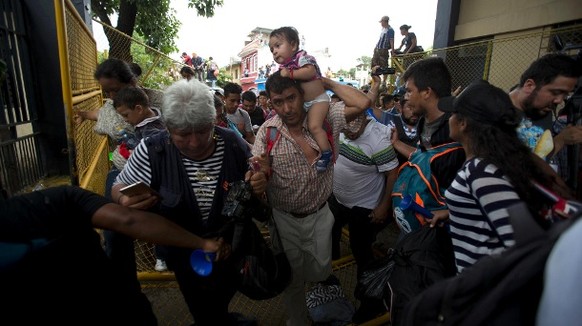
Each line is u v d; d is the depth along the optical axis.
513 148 1.17
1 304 0.97
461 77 7.46
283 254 1.97
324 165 1.92
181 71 6.69
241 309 2.81
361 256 2.81
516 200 1.11
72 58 2.56
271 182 1.98
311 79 1.97
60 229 1.09
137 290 1.39
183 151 1.62
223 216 1.72
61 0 2.02
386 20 9.91
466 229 1.29
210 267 1.61
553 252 0.66
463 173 1.26
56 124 4.48
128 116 2.30
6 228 0.99
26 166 3.98
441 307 0.90
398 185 1.92
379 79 2.93
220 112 3.63
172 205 1.63
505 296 0.75
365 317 2.41
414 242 1.69
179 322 2.65
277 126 1.94
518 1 6.28
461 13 7.52
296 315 2.26
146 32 11.36
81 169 2.61
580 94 2.15
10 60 3.79
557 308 0.62
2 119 3.51
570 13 5.34
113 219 1.22
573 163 2.06
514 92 1.87
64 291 1.08
